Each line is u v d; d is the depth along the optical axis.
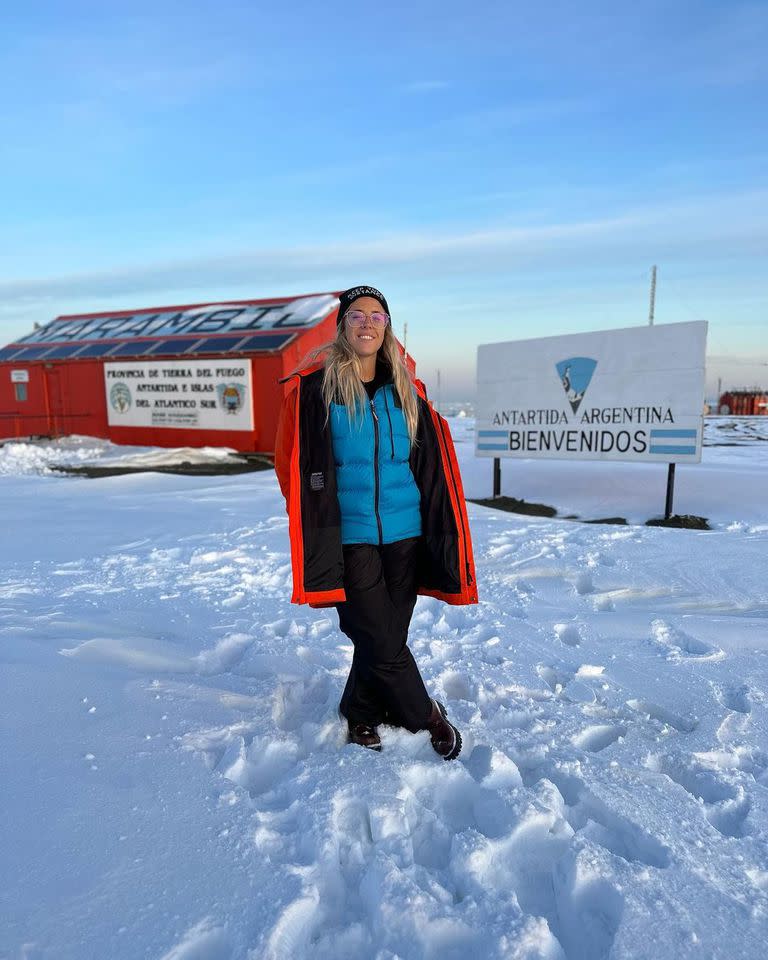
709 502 8.74
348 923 1.67
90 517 8.08
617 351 8.39
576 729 2.72
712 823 2.13
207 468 14.49
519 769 2.46
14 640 3.34
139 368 18.81
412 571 2.49
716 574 5.02
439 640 3.77
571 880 1.79
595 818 2.18
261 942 1.51
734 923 1.65
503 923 1.61
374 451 2.37
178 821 1.94
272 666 3.26
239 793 2.10
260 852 1.83
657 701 3.01
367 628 2.38
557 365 8.99
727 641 3.74
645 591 4.78
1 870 1.70
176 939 1.51
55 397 20.59
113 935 1.52
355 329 2.33
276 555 5.82
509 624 4.04
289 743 2.45
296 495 2.31
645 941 1.59
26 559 5.77
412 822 2.08
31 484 11.75
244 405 17.23
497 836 1.99
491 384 9.68
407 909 1.64
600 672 3.33
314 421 2.37
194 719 2.60
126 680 2.90
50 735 2.38
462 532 2.51
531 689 3.13
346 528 2.38
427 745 2.56
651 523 7.96
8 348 22.36
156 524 7.52
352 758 2.34
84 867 1.73
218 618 4.04
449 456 2.53
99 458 16.80
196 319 20.16
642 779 2.32
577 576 5.13
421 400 2.52
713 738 2.66
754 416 41.69
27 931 1.51
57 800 2.00
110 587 4.79
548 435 9.20
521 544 6.05
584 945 1.65
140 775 2.16
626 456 8.44
